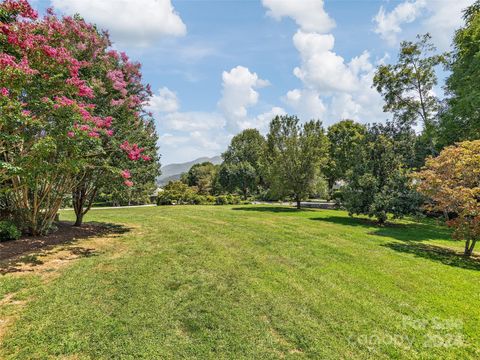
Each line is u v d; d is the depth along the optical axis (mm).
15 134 5316
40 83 5480
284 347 2994
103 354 2750
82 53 7520
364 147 13891
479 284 5156
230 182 37875
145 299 3898
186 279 4703
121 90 7980
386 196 12047
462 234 7254
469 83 12906
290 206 22750
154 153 10328
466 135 13891
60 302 3680
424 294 4566
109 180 8500
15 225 6984
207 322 3406
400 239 9438
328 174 31766
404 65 19203
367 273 5469
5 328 3080
